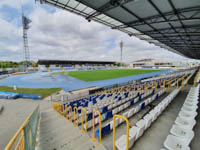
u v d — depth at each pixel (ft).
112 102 23.65
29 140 7.28
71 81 74.95
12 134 17.87
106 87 49.24
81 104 25.13
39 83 69.67
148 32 32.91
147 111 16.96
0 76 103.96
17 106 33.12
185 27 27.22
